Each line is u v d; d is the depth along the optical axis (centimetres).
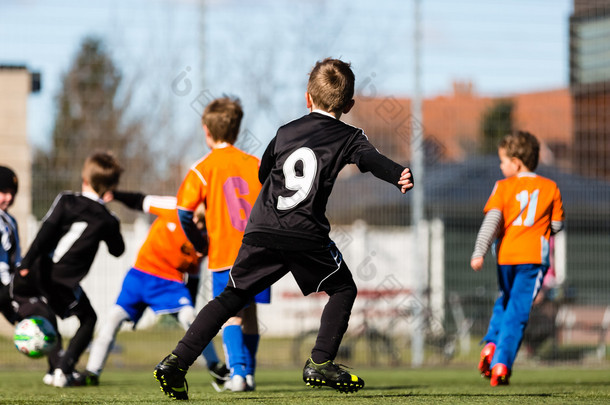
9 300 1908
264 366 3231
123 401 1327
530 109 3731
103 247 3169
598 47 3678
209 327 1234
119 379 2370
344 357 3441
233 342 1722
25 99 3288
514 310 1775
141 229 3512
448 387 1825
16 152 3216
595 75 3691
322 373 1234
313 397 1405
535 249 1788
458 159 4266
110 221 1917
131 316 1975
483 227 1805
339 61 1308
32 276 1866
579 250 3828
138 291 1953
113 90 3422
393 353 3431
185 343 1230
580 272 3816
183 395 1248
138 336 3203
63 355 1900
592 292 3803
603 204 3856
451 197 3966
